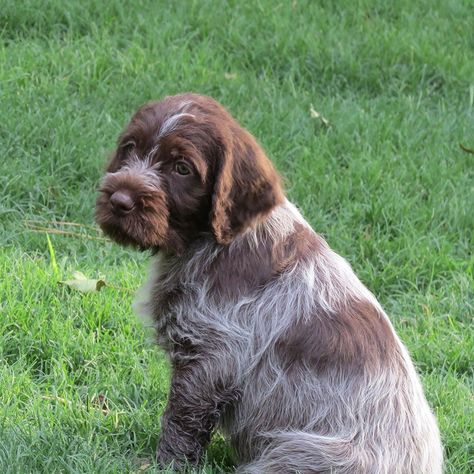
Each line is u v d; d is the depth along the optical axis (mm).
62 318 11164
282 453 8570
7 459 8664
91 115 14906
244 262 8812
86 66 15906
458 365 11367
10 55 15977
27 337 10703
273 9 18016
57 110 14852
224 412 9070
